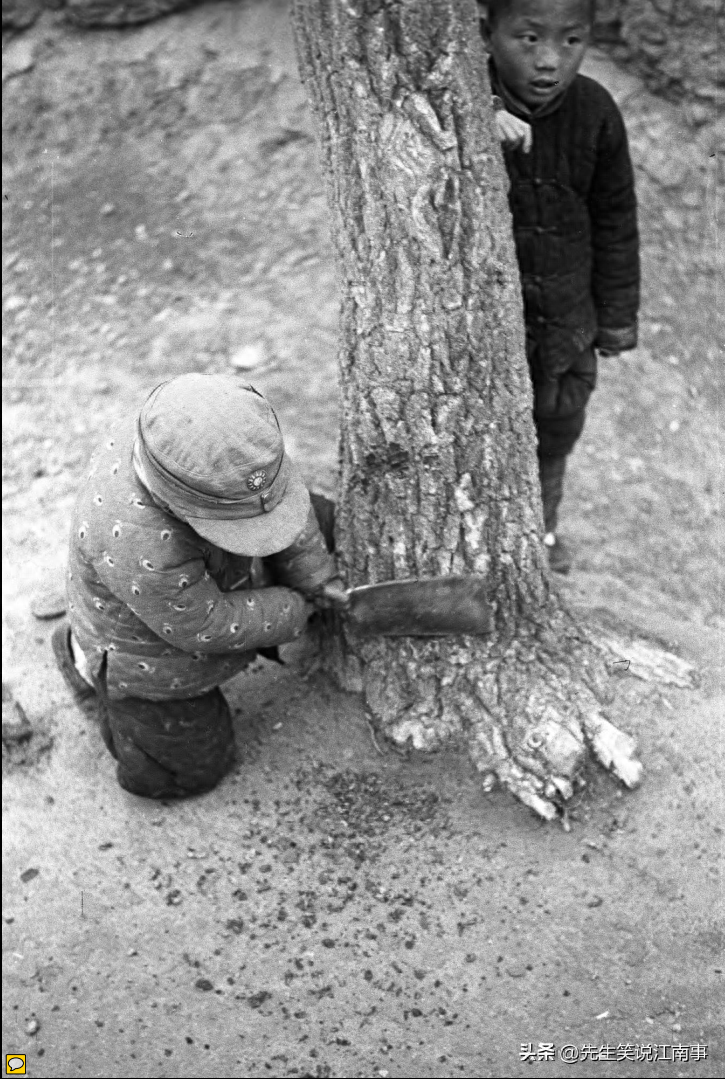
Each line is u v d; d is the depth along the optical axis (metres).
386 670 2.93
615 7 4.76
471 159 2.52
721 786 2.74
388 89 2.46
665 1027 2.37
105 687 2.83
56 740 3.19
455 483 2.71
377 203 2.53
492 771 2.81
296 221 5.05
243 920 2.67
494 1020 2.42
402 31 2.42
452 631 2.84
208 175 5.26
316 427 4.23
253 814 2.88
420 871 2.69
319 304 4.77
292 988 2.54
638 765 2.75
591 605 3.36
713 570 3.61
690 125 4.66
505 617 2.88
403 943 2.57
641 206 4.64
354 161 2.53
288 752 2.98
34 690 3.35
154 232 5.19
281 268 4.95
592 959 2.49
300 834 2.81
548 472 3.44
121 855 2.86
